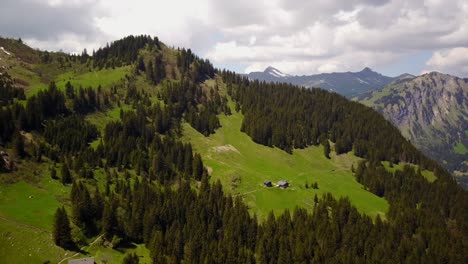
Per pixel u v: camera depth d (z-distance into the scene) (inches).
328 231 6461.6
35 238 5187.0
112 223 5846.5
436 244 6909.5
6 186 5984.3
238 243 6127.0
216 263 5580.7
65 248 5275.6
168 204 6515.8
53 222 5570.9
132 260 5236.2
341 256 5994.1
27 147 6948.8
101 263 5270.7
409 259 6363.2
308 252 6003.9
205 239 6117.1
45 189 6264.8
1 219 5319.9
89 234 5693.9
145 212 6205.7
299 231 6338.6
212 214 6727.4
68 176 6628.9
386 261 6171.3
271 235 6299.2
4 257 4803.2
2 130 6889.8
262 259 5880.9
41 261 4931.1
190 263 5516.7
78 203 5723.4
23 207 5713.6
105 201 6240.2
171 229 6077.8
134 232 5984.3
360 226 6766.7
